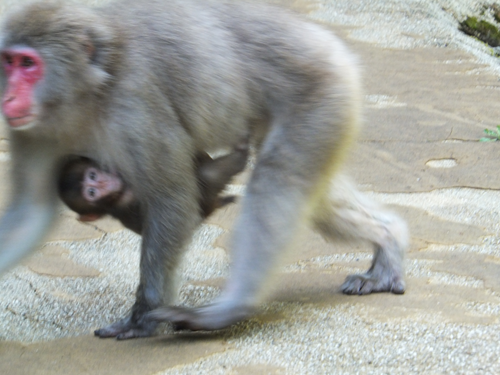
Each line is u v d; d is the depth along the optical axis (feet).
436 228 34.12
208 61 26.30
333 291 28.96
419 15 62.90
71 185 27.94
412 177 39.37
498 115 46.50
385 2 65.16
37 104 24.79
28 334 26.55
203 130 26.55
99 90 24.89
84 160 28.09
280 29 27.27
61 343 25.48
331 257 32.53
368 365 22.49
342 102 27.04
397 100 48.73
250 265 25.63
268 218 26.13
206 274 31.19
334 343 23.95
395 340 23.91
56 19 24.62
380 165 40.70
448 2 65.10
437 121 45.73
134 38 25.41
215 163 27.73
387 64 54.54
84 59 24.63
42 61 24.58
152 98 25.12
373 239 28.96
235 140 27.68
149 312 25.27
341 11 63.87
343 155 27.66
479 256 31.27
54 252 33.42
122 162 25.55
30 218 26.63
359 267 31.42
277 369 22.57
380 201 36.88
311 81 26.86
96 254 33.22
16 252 26.23
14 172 26.43
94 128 25.67
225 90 26.61
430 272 30.04
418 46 57.98
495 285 28.53
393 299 27.71
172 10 26.40
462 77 52.70
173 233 25.49
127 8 26.25
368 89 50.37
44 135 25.75
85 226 36.04
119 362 23.57
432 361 22.45
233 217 36.14
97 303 28.91
